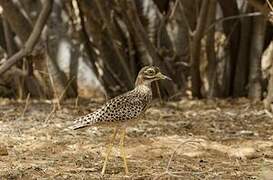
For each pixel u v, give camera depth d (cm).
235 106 1529
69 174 883
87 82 1717
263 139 1139
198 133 1189
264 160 980
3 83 1741
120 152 1025
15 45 1791
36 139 1112
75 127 852
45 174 884
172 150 1038
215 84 1681
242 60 1706
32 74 1717
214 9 1467
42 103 1549
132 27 1627
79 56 1722
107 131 1179
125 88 1748
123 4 1534
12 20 1596
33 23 1612
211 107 1511
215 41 1734
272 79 1406
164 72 1658
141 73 900
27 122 1268
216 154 1022
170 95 1681
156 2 1738
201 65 1708
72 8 1717
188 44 1705
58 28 1712
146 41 1592
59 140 1104
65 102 1579
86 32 1742
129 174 883
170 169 913
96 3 1598
